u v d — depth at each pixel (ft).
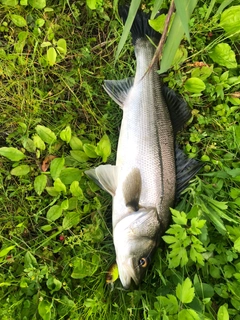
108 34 2.57
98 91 2.55
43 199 2.48
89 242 2.42
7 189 2.45
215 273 2.32
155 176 2.20
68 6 2.55
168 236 2.16
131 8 1.74
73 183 2.32
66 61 2.55
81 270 2.33
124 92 2.31
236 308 2.23
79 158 2.44
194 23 2.56
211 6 2.00
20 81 2.48
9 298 2.31
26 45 2.51
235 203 2.43
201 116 2.56
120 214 2.16
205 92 2.58
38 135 2.43
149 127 2.24
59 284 2.32
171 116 2.33
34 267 2.32
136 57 2.34
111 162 2.50
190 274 2.39
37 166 2.51
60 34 2.53
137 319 2.34
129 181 2.16
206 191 2.43
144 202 2.16
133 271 2.13
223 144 2.58
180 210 2.39
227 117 2.58
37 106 2.47
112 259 2.42
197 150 2.56
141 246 2.13
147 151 2.21
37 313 2.33
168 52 1.84
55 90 2.52
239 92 2.59
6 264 2.40
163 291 2.30
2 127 2.50
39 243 2.41
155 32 2.36
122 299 2.37
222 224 2.24
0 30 2.49
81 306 2.34
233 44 2.64
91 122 2.56
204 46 2.59
